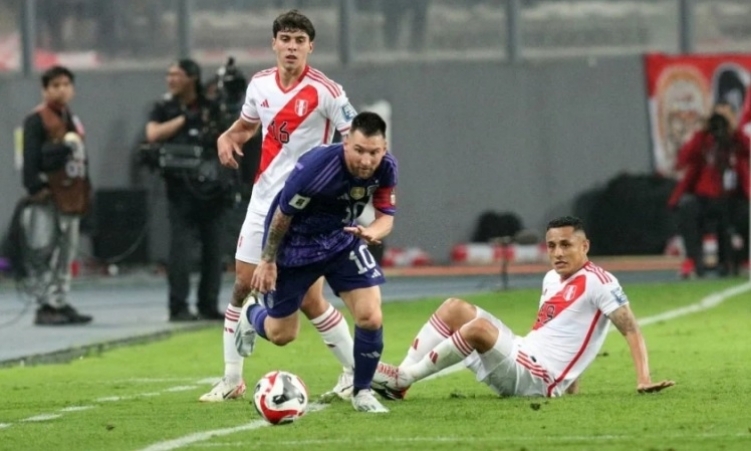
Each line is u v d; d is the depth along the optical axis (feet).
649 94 315.58
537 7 320.29
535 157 317.42
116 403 118.83
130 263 298.15
